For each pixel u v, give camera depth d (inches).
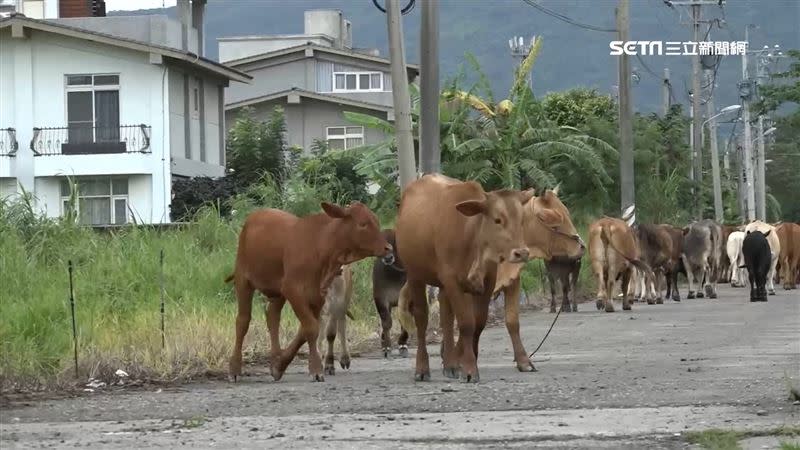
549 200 759.7
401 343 715.4
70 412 481.7
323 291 577.0
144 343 625.9
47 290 703.7
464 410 476.7
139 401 511.2
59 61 1667.1
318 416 462.6
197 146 1788.9
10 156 1656.0
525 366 614.9
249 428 431.5
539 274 1269.7
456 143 1454.2
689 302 1280.8
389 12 900.6
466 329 567.8
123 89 1667.1
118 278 772.0
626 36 1546.5
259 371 626.2
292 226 578.9
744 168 3203.7
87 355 592.7
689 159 2268.7
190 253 868.6
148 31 1776.6
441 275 567.2
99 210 1676.9
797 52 2329.0
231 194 1648.6
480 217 556.4
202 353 626.5
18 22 1627.7
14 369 559.5
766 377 568.7
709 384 545.0
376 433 418.3
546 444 397.7
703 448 389.7
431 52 930.1
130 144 1659.7
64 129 1662.2
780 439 401.7
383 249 568.4
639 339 800.3
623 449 389.1
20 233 839.7
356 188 1539.1
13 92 1665.8
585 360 669.3
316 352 581.9
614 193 1843.0
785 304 1222.9
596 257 1119.0
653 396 508.7
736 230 1761.8
